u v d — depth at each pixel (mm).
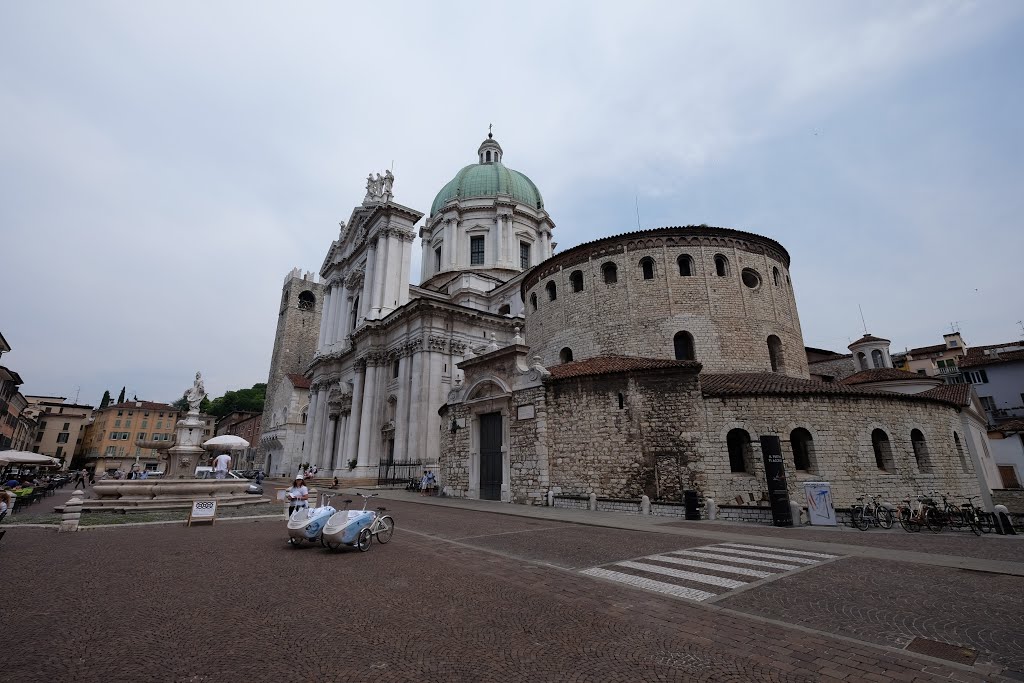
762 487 21875
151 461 98750
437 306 47969
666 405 23328
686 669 5832
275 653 6230
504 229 68250
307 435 65625
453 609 8102
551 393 25906
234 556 12430
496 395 28312
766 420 22828
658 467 22812
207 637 6777
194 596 8766
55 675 5527
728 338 30297
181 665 5840
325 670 5734
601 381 24703
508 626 7293
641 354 30797
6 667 5727
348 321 64250
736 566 11266
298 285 89500
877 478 23047
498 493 27609
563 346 34562
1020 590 9086
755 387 23500
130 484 22578
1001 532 15406
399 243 57969
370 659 6062
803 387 23703
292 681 5438
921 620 7508
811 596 8812
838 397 23672
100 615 7688
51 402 118062
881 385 34375
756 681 5520
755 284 33000
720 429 22734
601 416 24328
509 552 13094
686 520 19562
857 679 5559
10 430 71312
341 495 34562
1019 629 7070
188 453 30422
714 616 7762
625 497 23000
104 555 12398
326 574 10508
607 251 33500
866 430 23594
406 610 8031
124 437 101688
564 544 14305
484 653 6281
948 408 27062
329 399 62031
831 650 6391
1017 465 40875
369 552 13086
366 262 60125
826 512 18188
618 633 7020
